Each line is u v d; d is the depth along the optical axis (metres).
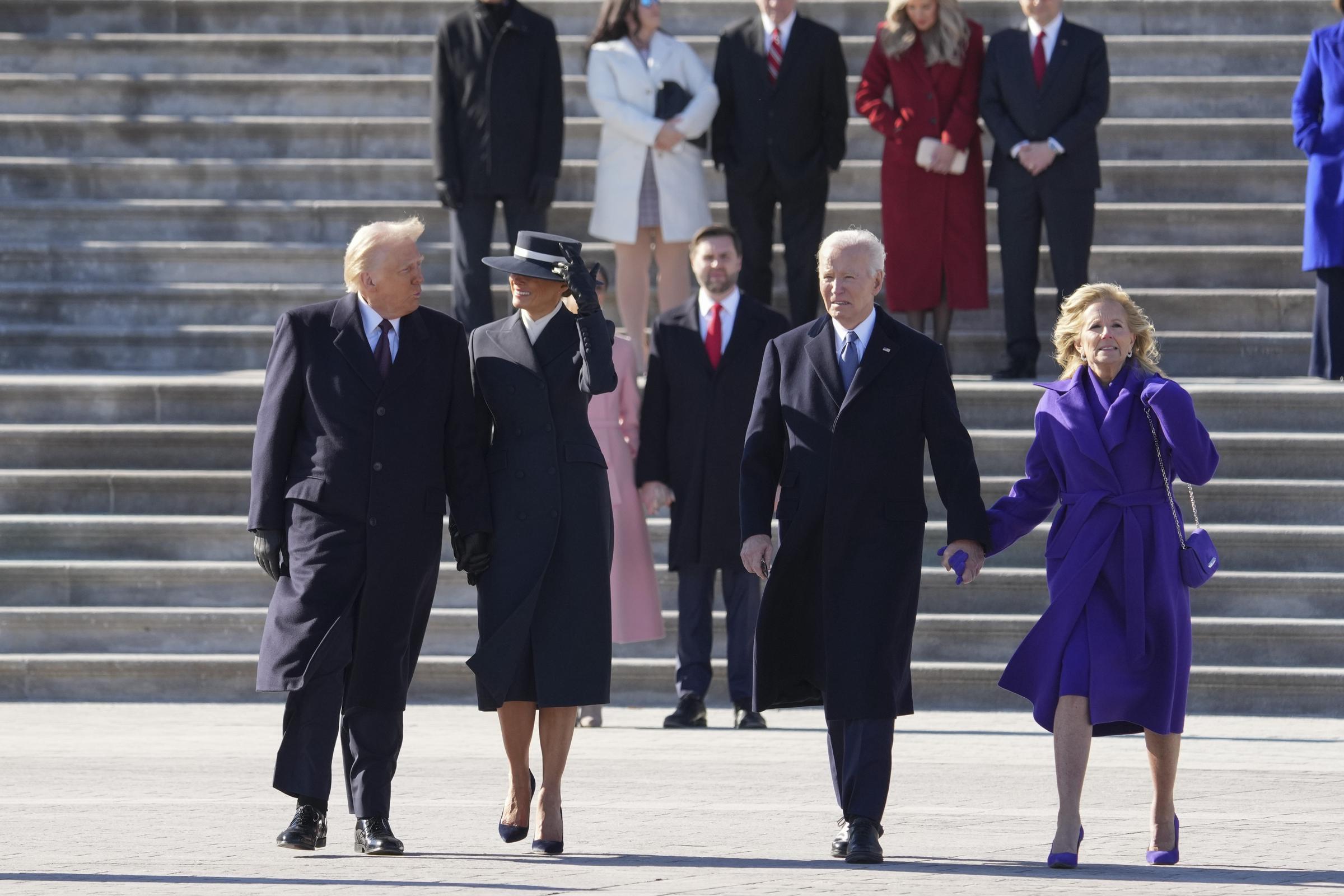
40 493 41.91
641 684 37.84
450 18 44.69
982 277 44.81
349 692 22.73
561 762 23.19
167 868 21.45
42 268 50.59
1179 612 22.69
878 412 22.95
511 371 23.58
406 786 28.16
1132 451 22.80
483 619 23.09
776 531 38.78
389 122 53.69
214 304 49.56
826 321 23.64
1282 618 38.31
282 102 54.75
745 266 45.38
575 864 22.00
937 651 38.12
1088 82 44.50
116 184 52.81
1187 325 48.22
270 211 51.50
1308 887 20.44
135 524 40.66
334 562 22.58
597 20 56.28
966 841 23.78
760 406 23.78
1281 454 41.41
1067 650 22.42
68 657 38.19
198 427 43.12
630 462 35.25
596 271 27.00
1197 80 53.94
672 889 20.17
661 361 35.25
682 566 34.94
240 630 38.75
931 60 44.50
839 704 22.44
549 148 44.69
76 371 48.50
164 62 56.28
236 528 40.59
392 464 22.78
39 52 56.25
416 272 23.20
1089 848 23.28
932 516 40.97
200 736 33.22
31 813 25.52
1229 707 36.66
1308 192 45.00
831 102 44.69
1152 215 50.50
